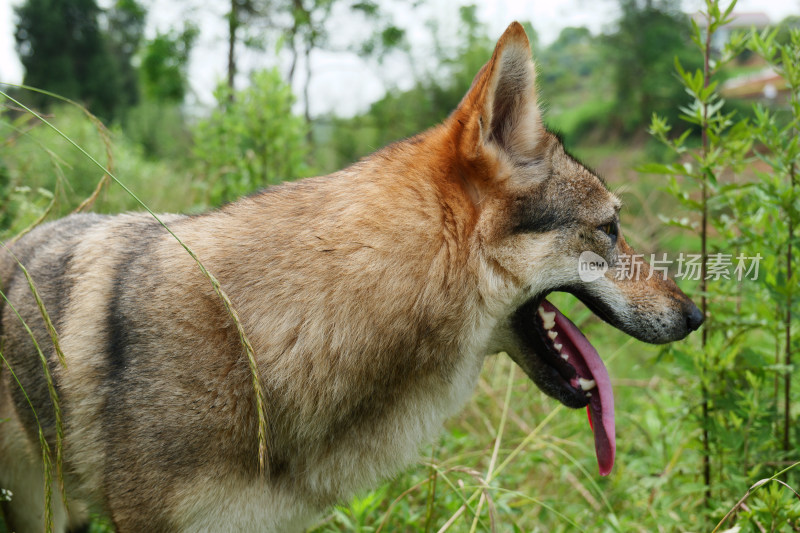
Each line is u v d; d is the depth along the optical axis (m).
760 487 2.71
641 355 5.88
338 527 3.43
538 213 2.52
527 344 2.80
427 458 3.55
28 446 2.67
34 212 3.60
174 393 2.17
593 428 2.91
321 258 2.29
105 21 31.83
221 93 6.94
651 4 28.55
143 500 2.20
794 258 3.25
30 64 30.11
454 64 21.77
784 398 3.50
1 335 2.65
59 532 2.98
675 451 3.63
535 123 2.46
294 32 17.14
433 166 2.43
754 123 3.32
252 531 2.30
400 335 2.33
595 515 3.65
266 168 6.41
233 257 2.33
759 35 3.31
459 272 2.42
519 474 3.96
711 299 3.43
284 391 2.25
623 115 27.73
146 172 8.55
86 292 2.44
